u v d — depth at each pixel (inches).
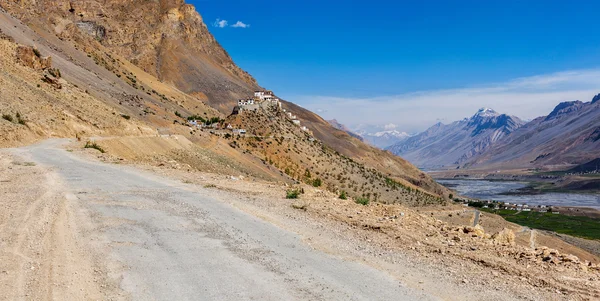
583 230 5511.8
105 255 379.2
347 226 511.2
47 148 1477.6
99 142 1823.3
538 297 309.3
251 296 300.7
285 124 6663.4
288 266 362.6
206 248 407.5
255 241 434.3
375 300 297.7
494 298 305.7
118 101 4731.8
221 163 2930.6
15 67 2571.4
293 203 640.4
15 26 5782.5
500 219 3501.5
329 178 5088.6
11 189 671.1
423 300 299.6
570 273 362.0
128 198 637.3
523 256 405.7
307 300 295.4
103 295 298.7
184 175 947.3
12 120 1739.7
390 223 524.7
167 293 303.4
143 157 1994.3
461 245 443.2
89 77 5255.9
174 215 538.3
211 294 302.7
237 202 633.6
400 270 360.5
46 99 2346.2
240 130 5305.1
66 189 691.4
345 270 356.5
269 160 4394.7
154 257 378.6
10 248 383.2
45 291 300.5
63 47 6451.8
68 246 398.3
